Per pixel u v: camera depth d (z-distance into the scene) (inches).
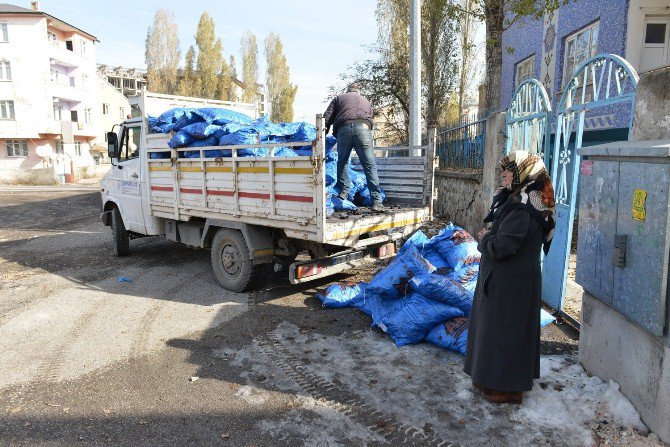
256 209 226.5
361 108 243.9
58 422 135.6
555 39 454.3
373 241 230.1
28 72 1517.0
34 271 314.0
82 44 1764.3
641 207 117.6
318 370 162.7
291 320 210.4
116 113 2046.0
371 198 254.2
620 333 133.2
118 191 335.3
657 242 111.6
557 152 214.2
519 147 267.0
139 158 305.6
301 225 206.1
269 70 2556.6
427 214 259.8
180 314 221.0
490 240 130.6
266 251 241.1
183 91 2176.4
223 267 256.1
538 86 238.8
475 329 141.6
